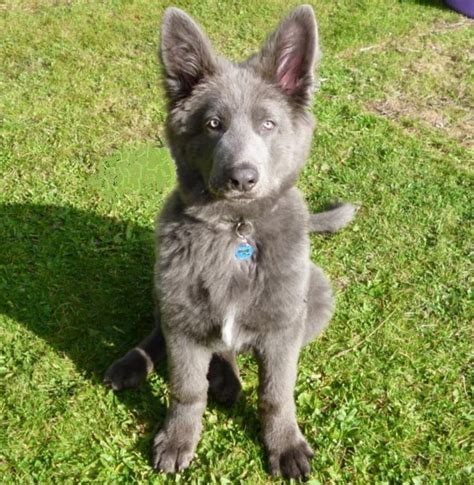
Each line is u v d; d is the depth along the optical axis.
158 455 0.69
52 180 1.10
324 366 0.81
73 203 1.06
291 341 0.68
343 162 1.17
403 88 1.41
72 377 0.79
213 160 0.64
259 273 0.65
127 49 1.51
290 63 0.67
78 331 0.85
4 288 0.91
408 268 0.96
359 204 1.08
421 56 1.54
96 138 1.20
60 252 0.97
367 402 0.77
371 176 1.14
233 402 0.76
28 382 0.77
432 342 0.85
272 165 0.66
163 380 0.79
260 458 0.70
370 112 1.32
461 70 1.49
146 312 0.89
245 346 0.71
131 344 0.84
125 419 0.74
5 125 1.22
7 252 0.97
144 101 1.32
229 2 1.74
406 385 0.79
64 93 1.33
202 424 0.73
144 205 1.06
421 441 0.72
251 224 0.66
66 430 0.72
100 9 1.69
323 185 1.11
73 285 0.92
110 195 1.08
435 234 1.02
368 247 1.00
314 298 0.77
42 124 1.23
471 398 0.78
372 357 0.83
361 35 1.61
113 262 0.96
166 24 0.65
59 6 1.70
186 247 0.67
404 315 0.89
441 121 1.31
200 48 0.67
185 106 0.67
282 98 0.68
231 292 0.66
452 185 1.12
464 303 0.90
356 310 0.89
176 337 0.68
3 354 0.81
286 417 0.70
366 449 0.71
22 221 1.02
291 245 0.67
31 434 0.72
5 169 1.12
